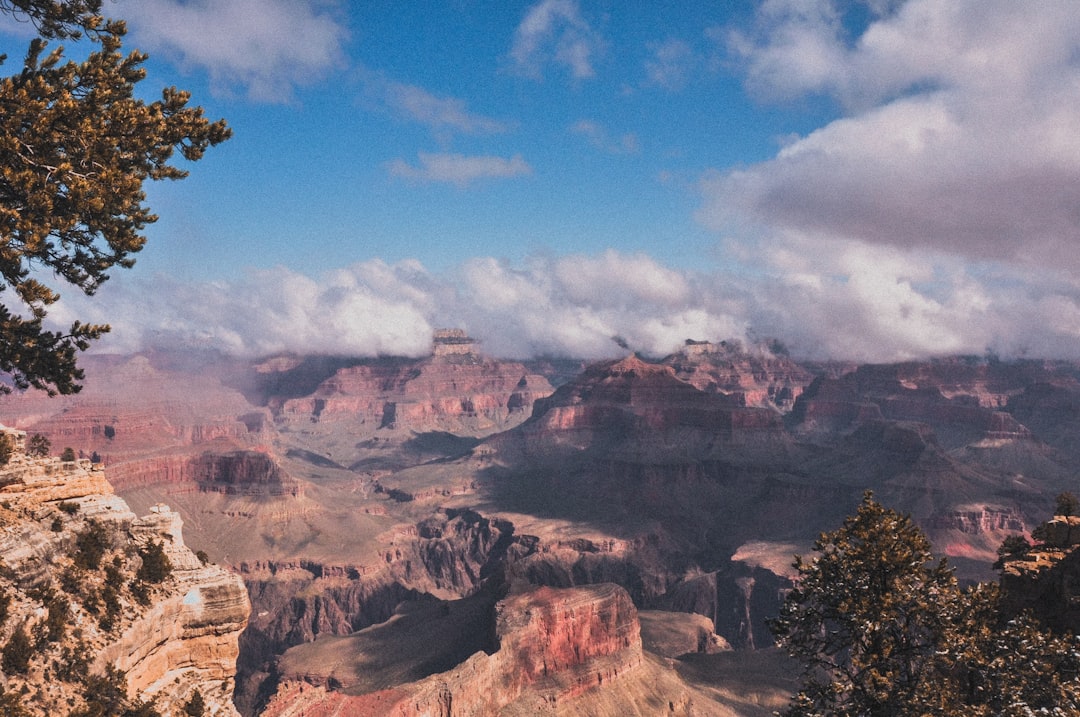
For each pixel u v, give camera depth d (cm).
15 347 3806
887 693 3744
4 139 3244
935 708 3619
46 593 3388
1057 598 4012
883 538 3934
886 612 3809
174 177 3806
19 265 3500
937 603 3850
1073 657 3562
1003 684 3588
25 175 3200
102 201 3291
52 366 3944
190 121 3831
